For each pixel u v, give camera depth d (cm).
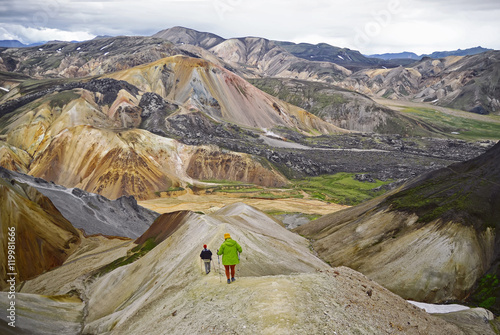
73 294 3997
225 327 1292
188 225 3766
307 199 11206
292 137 19300
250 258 2747
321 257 5238
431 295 4028
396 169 14962
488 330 2538
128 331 2033
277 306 1301
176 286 2158
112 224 6950
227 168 13112
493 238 4388
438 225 4612
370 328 1297
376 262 4591
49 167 11850
